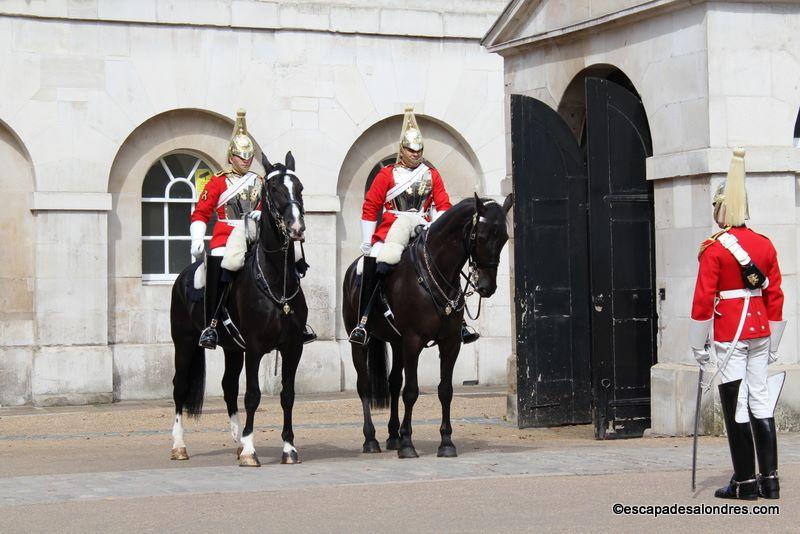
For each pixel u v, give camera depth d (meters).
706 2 15.48
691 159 15.66
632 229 16.91
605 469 12.03
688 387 15.76
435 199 14.33
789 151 15.59
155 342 22.86
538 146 17.62
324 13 23.73
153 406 21.47
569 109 18.41
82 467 13.69
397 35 24.28
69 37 22.06
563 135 17.84
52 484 11.38
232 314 13.51
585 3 17.48
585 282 18.03
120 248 22.58
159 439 17.12
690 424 15.77
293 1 23.53
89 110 22.19
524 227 17.55
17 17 21.70
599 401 16.47
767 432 10.35
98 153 22.25
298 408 21.00
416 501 10.34
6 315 21.81
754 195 15.55
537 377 17.66
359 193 24.34
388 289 13.76
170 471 12.30
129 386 22.44
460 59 24.75
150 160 22.84
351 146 24.11
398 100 24.34
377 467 12.37
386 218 14.15
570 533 9.02
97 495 10.73
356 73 24.06
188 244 23.53
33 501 10.47
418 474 11.79
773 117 15.72
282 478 11.64
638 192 16.92
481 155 24.89
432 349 24.53
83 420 19.56
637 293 16.88
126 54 22.47
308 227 23.56
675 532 9.04
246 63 23.28
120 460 14.41
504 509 9.95
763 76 15.67
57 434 17.92
